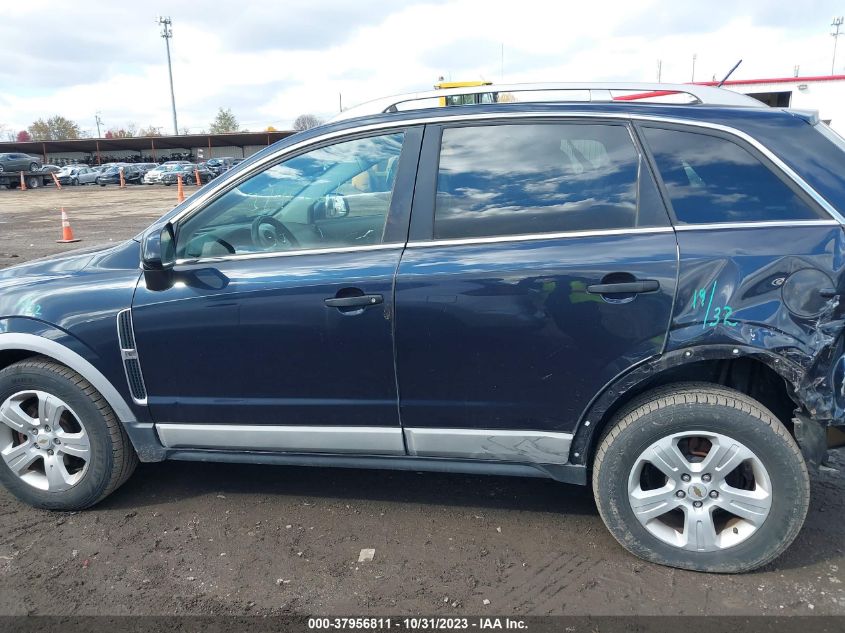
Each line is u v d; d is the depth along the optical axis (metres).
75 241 14.02
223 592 2.67
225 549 2.96
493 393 2.75
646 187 2.65
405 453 2.93
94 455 3.16
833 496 3.29
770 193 2.58
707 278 2.52
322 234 2.94
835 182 2.54
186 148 68.69
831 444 2.61
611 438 2.71
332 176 2.95
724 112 2.71
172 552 2.94
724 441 2.59
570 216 2.69
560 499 3.35
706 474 2.64
